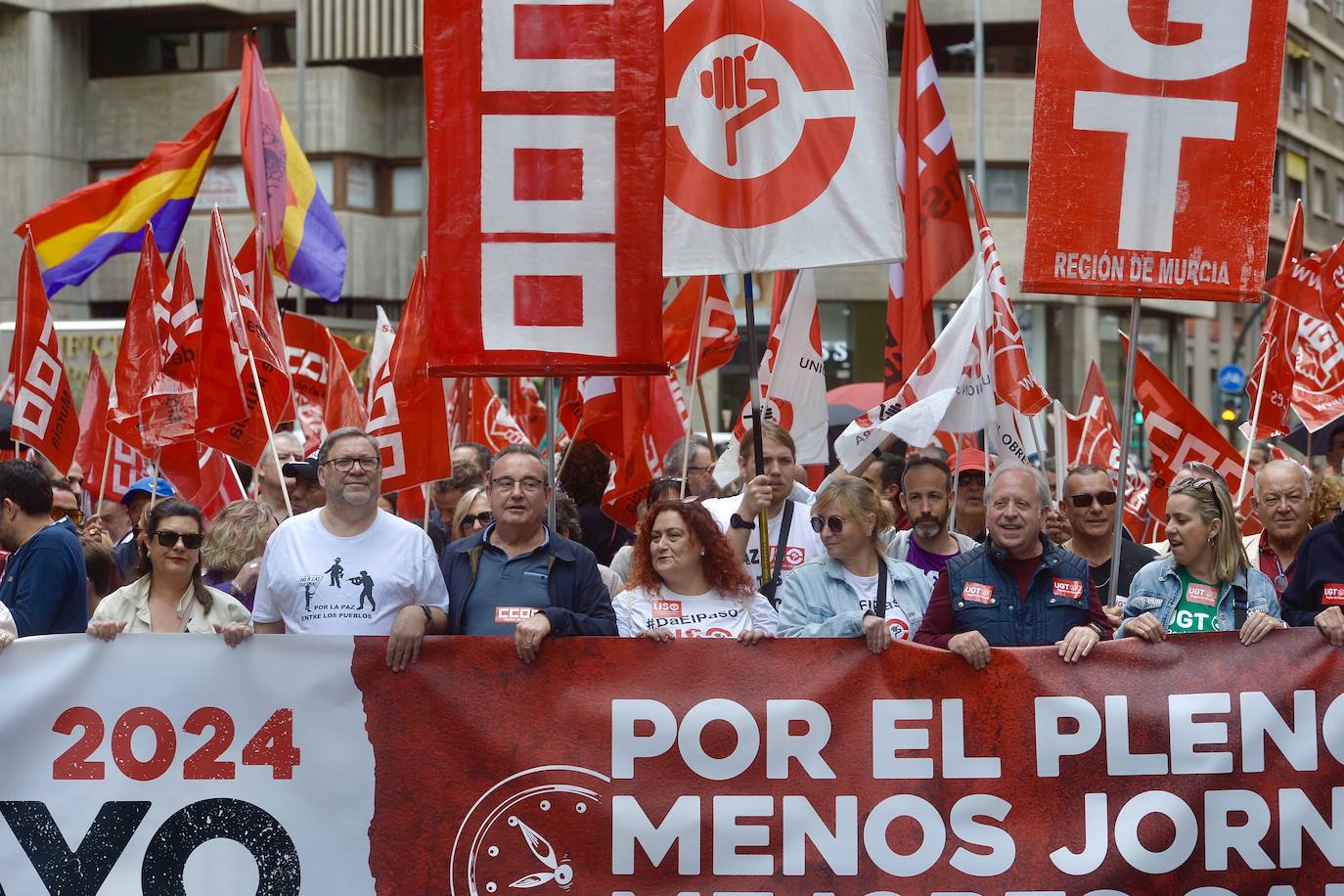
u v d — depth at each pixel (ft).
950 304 140.67
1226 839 25.00
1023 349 36.47
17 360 39.17
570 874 25.11
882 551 28.37
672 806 25.17
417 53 137.18
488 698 25.22
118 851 25.11
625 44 27.91
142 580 28.60
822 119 29.14
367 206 141.38
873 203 28.99
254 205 52.06
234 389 35.86
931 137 42.37
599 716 25.21
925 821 25.12
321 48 138.62
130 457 48.60
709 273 29.50
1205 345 184.75
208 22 142.20
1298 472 33.99
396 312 143.43
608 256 28.02
